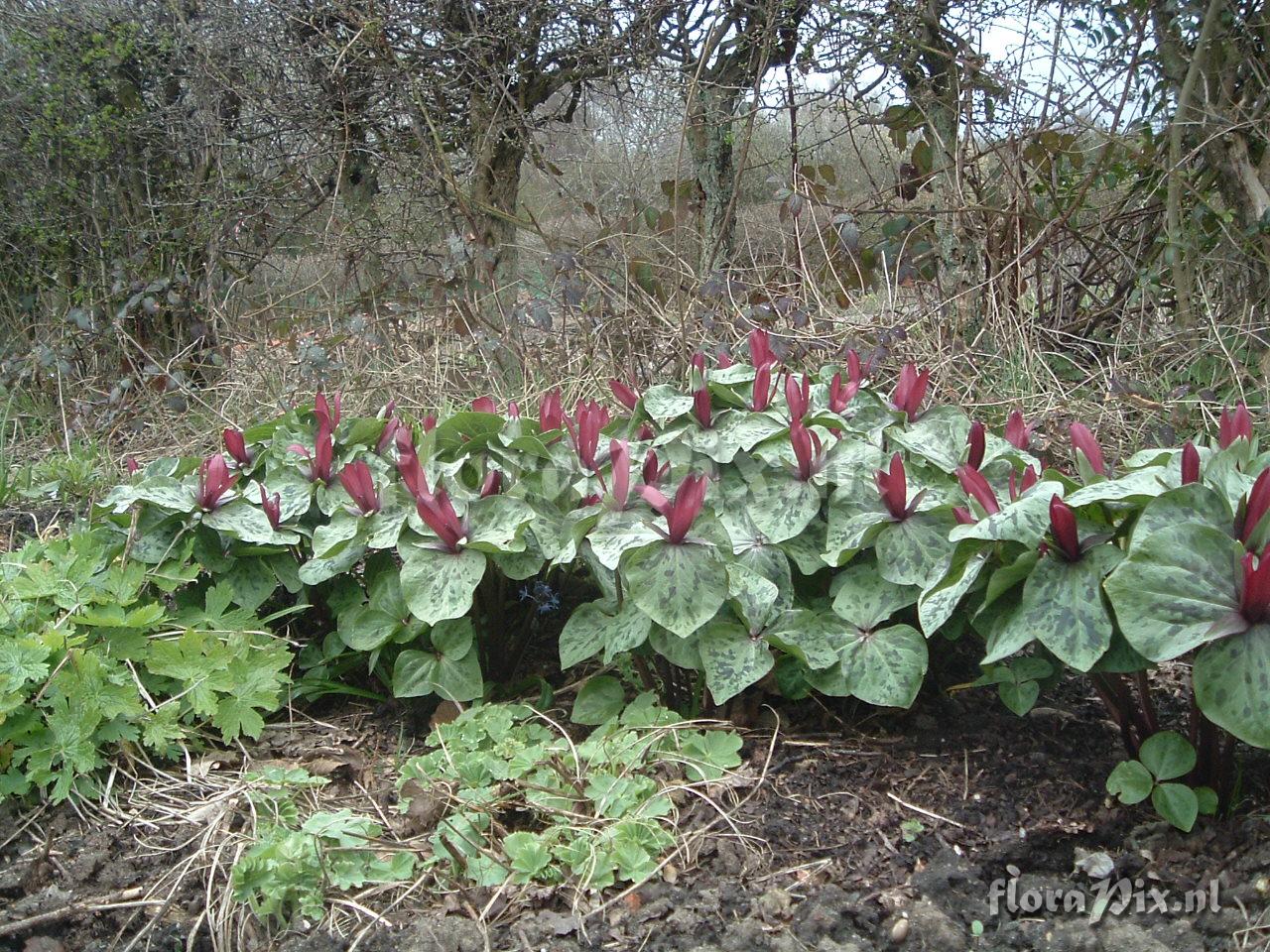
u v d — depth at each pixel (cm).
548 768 226
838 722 253
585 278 479
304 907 196
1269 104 439
